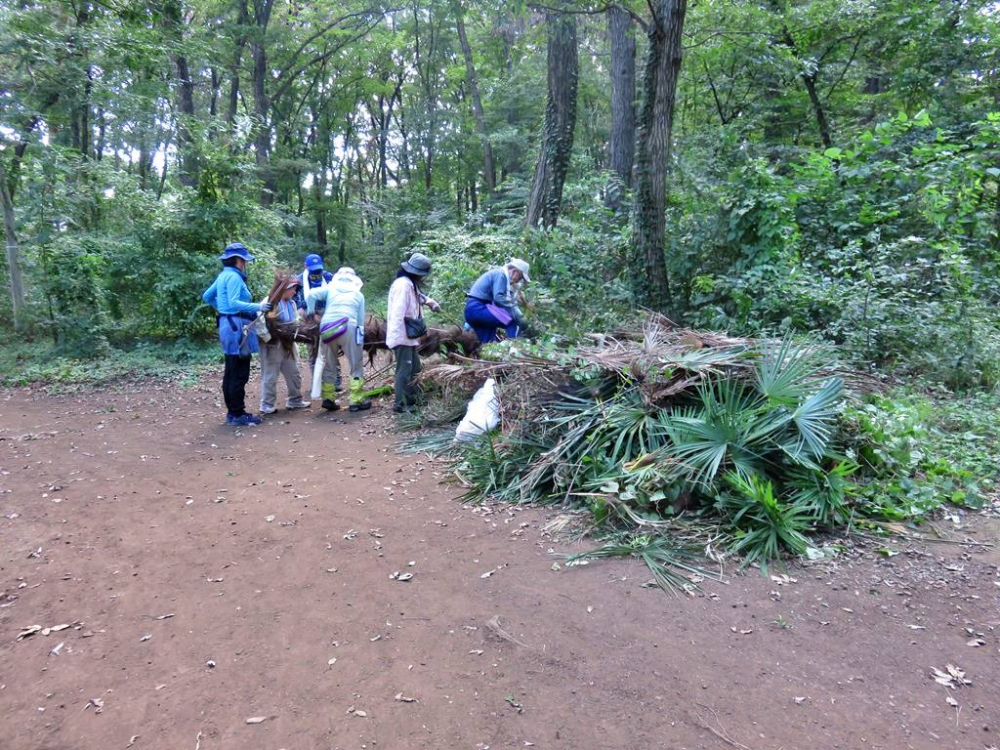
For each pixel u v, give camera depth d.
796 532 4.05
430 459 5.81
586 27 14.82
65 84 12.65
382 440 6.47
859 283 7.87
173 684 2.91
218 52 20.36
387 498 5.01
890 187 9.91
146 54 13.16
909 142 11.13
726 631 3.24
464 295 10.40
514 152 25.97
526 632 3.26
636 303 9.09
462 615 3.42
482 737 2.58
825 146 14.84
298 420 7.36
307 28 28.62
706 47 14.26
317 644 3.20
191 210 11.91
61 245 10.99
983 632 3.21
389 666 3.02
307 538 4.36
